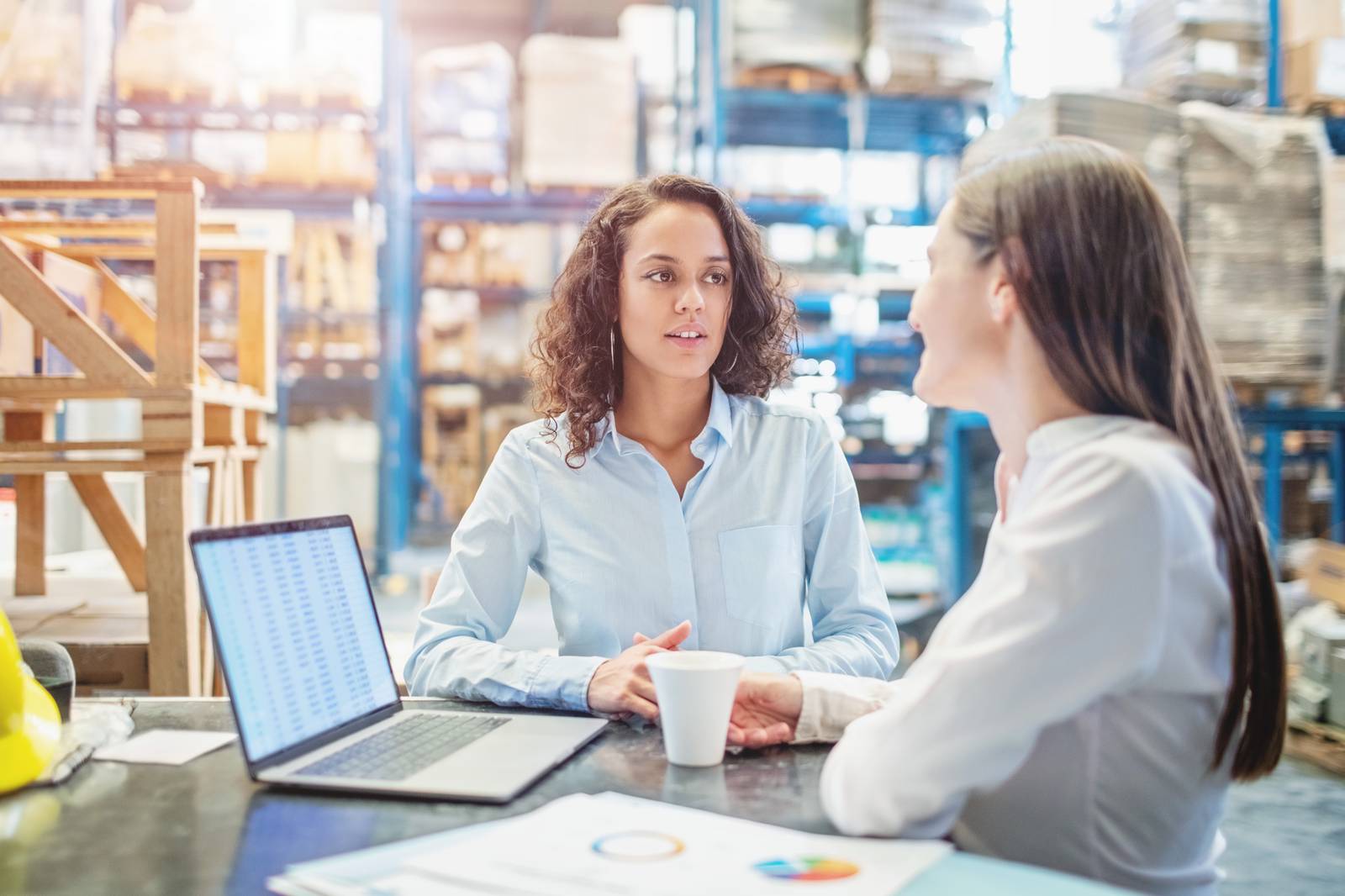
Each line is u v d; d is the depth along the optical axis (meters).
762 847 0.80
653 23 7.32
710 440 1.66
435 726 1.19
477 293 7.15
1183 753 0.87
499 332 7.20
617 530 1.59
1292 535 4.95
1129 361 0.88
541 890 0.72
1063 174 0.90
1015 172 0.93
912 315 1.01
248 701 1.01
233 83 5.77
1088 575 0.79
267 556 1.10
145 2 6.10
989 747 0.81
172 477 2.13
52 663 1.17
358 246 6.46
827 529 1.69
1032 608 0.80
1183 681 0.84
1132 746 0.86
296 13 8.31
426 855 0.78
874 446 6.43
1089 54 5.68
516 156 6.91
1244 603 0.87
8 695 1.01
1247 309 3.97
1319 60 4.54
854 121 5.88
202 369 2.50
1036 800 0.88
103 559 3.66
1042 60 5.66
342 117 6.04
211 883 0.79
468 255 6.91
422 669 1.47
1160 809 0.88
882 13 5.31
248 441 2.94
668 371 1.56
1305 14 4.58
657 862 0.77
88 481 2.87
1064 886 0.74
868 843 0.81
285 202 6.33
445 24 9.25
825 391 6.27
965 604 0.88
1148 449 0.83
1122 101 3.92
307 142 5.94
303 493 6.89
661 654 1.11
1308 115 4.64
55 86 3.94
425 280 6.89
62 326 2.10
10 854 0.85
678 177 1.64
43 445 2.11
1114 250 0.88
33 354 2.86
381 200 6.59
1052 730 0.87
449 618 1.54
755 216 6.71
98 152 5.69
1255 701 0.88
